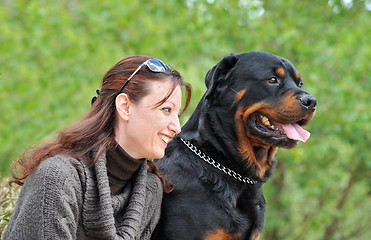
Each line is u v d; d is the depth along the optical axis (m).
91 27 9.69
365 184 12.02
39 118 10.47
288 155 9.58
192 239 3.34
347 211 14.20
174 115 2.88
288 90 3.64
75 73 10.12
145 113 2.78
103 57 9.62
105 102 2.85
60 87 10.12
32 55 10.30
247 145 3.65
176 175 3.50
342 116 9.02
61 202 2.47
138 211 2.79
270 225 10.44
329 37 9.51
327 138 10.12
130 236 2.67
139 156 2.88
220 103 3.69
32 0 9.26
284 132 3.62
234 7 9.45
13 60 10.14
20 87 10.23
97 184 2.64
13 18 10.12
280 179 11.51
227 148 3.60
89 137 2.78
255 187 3.66
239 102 3.63
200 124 3.69
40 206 2.45
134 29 9.61
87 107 9.77
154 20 9.53
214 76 3.69
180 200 3.40
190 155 3.59
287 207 12.34
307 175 10.55
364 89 9.23
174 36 9.42
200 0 9.59
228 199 3.47
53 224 2.44
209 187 3.46
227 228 3.40
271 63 3.69
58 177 2.50
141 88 2.77
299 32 9.49
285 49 9.33
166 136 2.86
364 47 8.82
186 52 9.32
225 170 3.57
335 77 9.39
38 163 2.64
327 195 12.73
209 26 9.27
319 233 15.70
